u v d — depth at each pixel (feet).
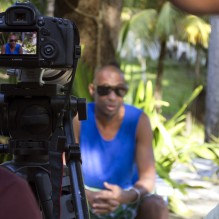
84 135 11.12
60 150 6.67
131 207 10.76
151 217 10.67
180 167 24.27
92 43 18.72
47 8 18.19
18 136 7.51
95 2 18.62
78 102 7.36
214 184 21.53
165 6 47.47
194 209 17.98
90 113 11.16
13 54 6.84
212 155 19.95
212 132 39.68
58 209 6.30
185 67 61.62
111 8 18.85
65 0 18.52
